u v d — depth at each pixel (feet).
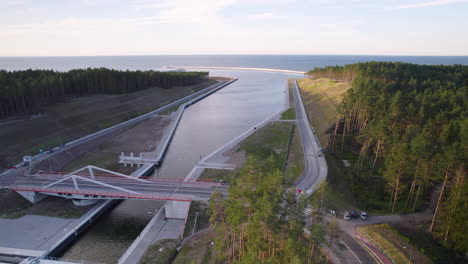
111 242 206.69
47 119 389.80
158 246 188.65
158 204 259.39
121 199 268.41
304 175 261.65
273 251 138.00
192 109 627.87
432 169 190.80
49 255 185.37
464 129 185.06
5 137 322.34
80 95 547.90
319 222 146.51
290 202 139.44
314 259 140.46
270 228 132.05
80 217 224.74
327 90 617.62
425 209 201.16
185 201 222.48
